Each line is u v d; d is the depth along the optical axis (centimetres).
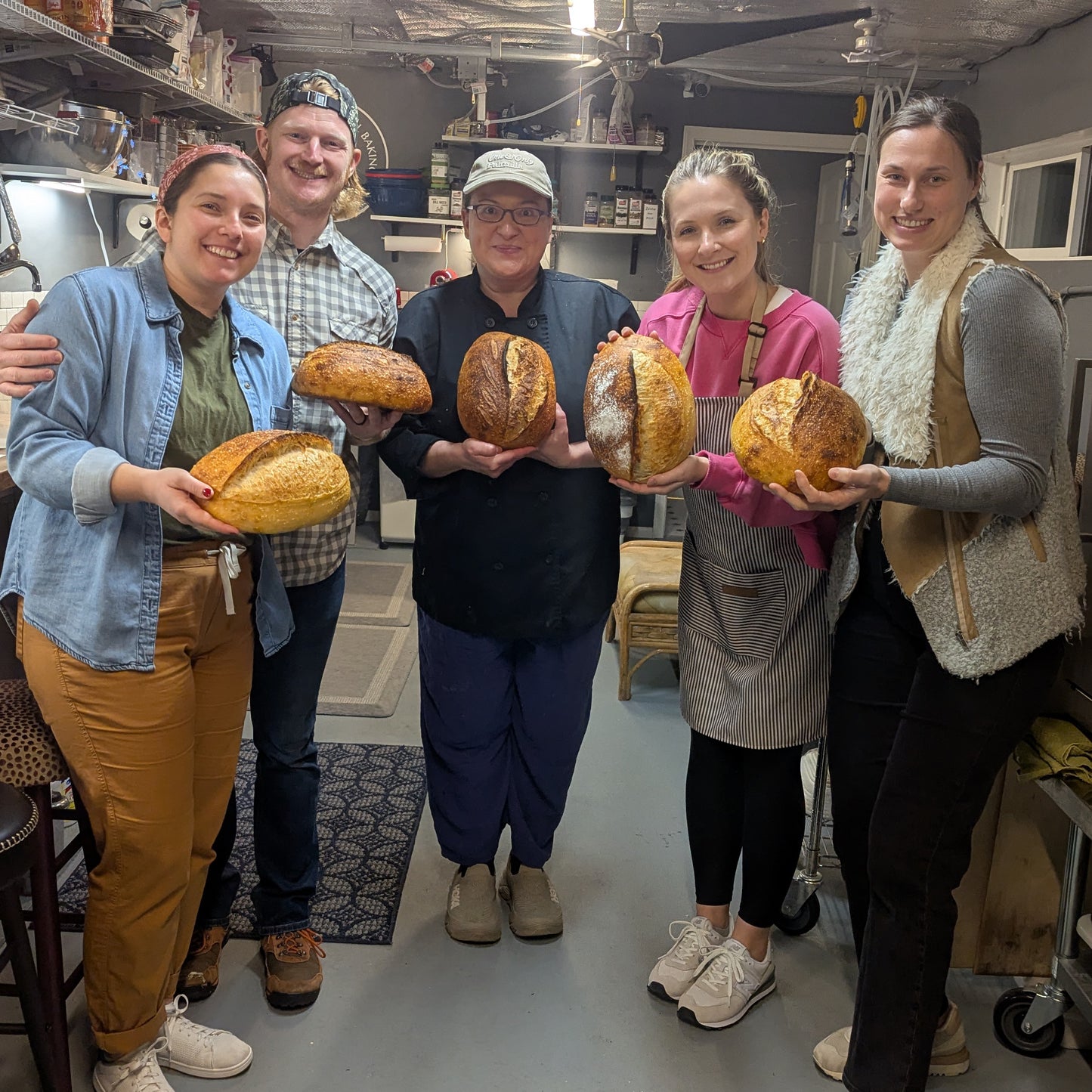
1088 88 381
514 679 203
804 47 452
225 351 154
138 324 141
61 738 144
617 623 372
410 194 541
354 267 190
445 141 536
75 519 141
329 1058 174
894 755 150
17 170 256
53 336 135
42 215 310
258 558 159
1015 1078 175
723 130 560
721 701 180
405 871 235
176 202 140
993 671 140
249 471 131
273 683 181
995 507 133
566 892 228
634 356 153
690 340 171
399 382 155
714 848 192
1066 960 175
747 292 166
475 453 164
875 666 158
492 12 409
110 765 144
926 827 147
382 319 191
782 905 210
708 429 167
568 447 172
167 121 355
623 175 564
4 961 160
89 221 344
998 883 195
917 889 150
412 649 387
